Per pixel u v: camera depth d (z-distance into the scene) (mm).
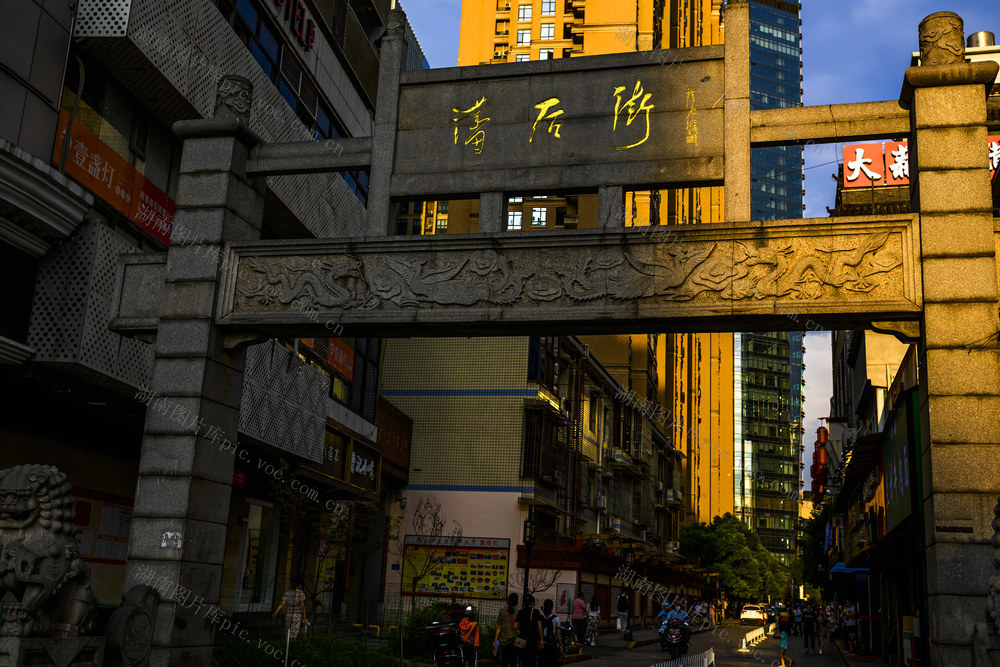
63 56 11383
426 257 9656
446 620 17891
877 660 22375
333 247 9844
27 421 12000
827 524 42406
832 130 9141
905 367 17344
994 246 8320
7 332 10344
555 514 30828
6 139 10352
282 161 10492
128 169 12938
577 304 9188
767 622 54844
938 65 8688
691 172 9328
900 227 8586
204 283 9945
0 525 7109
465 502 28594
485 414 29266
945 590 7672
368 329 9836
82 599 7320
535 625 11922
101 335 10867
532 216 48094
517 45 60469
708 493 118500
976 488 7793
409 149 10156
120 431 13578
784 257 8820
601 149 9633
